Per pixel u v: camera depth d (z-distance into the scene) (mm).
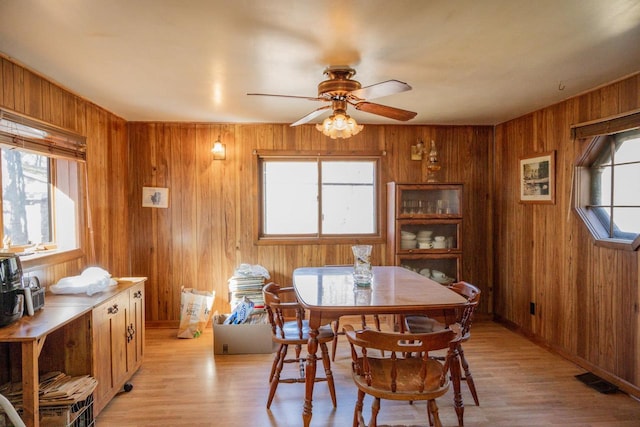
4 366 2234
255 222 4410
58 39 2109
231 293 4266
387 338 1830
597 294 3080
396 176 4543
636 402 2676
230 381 3027
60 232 3133
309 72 2682
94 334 2377
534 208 3875
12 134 2379
